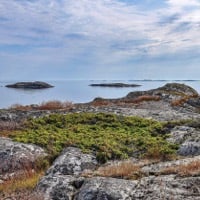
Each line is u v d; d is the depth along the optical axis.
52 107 41.44
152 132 24.38
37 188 14.57
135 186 12.95
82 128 25.83
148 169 15.39
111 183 13.21
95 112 34.09
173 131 23.56
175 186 12.55
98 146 20.61
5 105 74.56
